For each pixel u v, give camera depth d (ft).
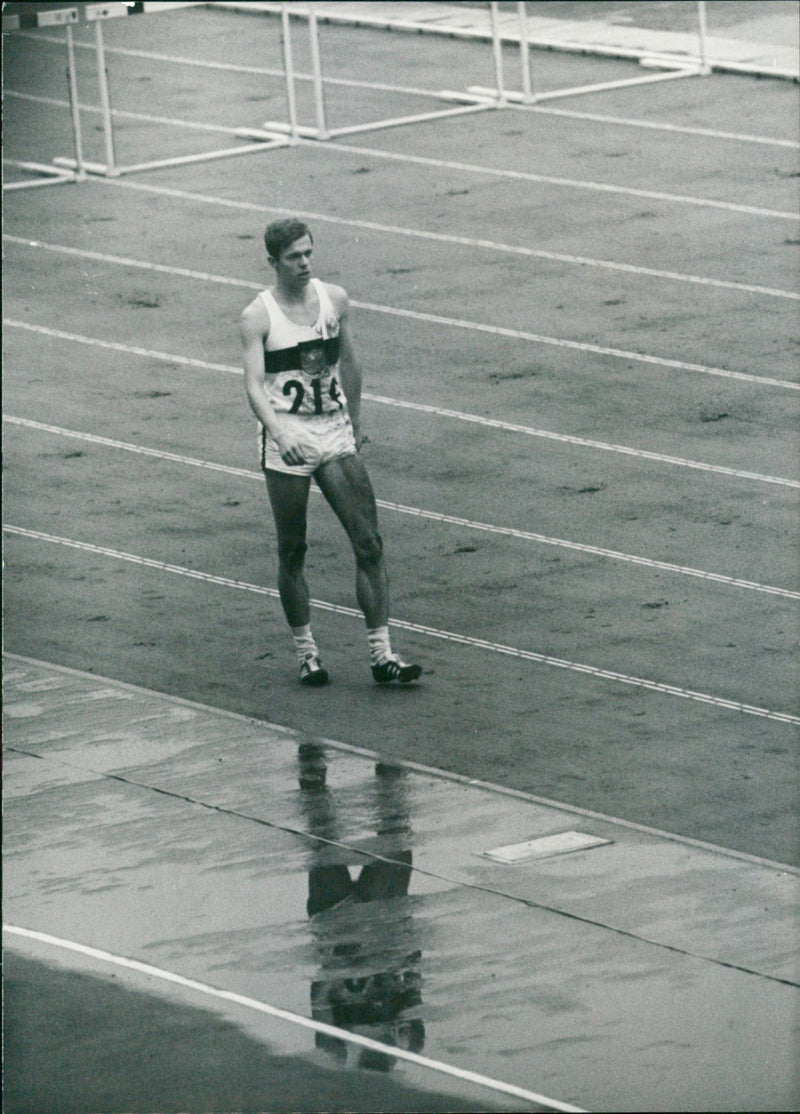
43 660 114.93
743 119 238.89
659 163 223.30
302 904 84.79
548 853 89.10
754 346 167.53
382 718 105.70
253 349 106.11
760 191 210.59
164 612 121.80
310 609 121.19
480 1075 70.79
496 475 143.02
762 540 129.80
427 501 138.62
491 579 125.08
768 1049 71.82
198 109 262.67
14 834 92.43
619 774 97.86
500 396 159.02
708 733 102.58
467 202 213.46
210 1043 73.67
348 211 213.05
